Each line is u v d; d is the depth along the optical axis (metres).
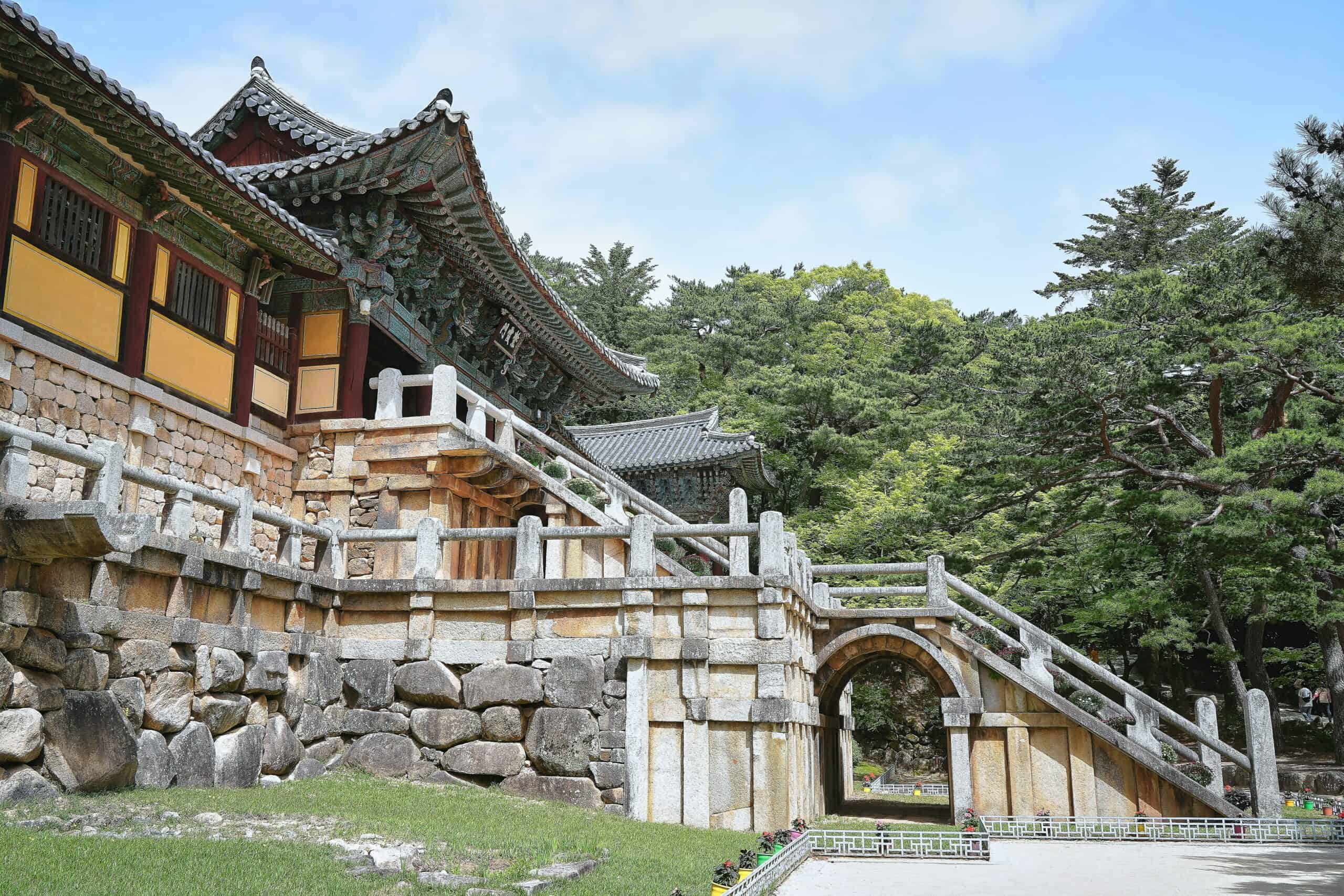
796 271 69.38
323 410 19.31
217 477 17.03
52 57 11.84
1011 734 17.80
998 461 27.92
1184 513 24.16
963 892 10.83
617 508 21.28
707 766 14.60
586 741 14.77
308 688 14.73
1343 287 13.16
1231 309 24.84
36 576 10.25
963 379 29.52
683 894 9.32
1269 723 16.78
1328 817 18.89
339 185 18.91
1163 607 29.72
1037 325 26.80
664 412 57.66
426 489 18.27
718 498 38.75
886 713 35.97
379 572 17.70
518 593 15.40
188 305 16.67
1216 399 26.31
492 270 22.50
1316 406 25.81
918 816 20.19
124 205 15.19
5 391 12.96
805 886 11.27
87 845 8.62
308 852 9.38
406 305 21.91
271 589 14.09
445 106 17.28
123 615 11.19
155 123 13.37
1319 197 12.86
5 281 12.96
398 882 8.79
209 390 16.94
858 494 36.50
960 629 20.73
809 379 45.75
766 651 14.73
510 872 9.48
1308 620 28.64
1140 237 55.25
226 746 12.84
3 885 7.34
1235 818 16.16
